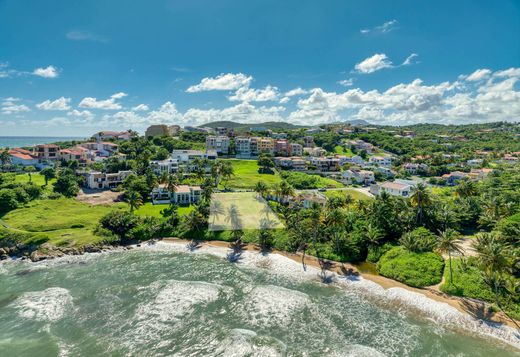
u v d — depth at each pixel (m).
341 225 75.25
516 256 54.06
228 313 52.34
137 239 89.81
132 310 52.88
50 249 79.44
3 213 97.00
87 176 132.25
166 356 42.38
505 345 45.19
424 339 46.38
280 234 84.38
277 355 42.34
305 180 138.12
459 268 63.09
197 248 83.69
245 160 176.00
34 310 52.75
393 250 72.12
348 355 42.41
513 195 97.94
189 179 135.75
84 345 44.38
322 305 55.53
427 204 80.94
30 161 149.88
